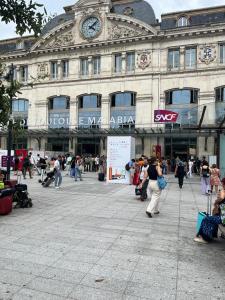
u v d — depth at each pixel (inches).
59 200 509.0
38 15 206.4
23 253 242.1
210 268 221.5
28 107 1672.0
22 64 1688.0
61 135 1551.4
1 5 197.9
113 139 810.2
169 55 1409.9
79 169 903.1
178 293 181.8
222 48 1328.7
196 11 1398.9
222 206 277.1
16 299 169.0
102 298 173.0
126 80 1459.2
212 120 704.4
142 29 1424.7
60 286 186.4
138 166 619.5
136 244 273.3
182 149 1370.6
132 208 448.1
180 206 480.4
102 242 276.4
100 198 542.6
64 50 1576.0
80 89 1546.5
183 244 276.7
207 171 642.2
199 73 1347.2
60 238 284.8
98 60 1535.4
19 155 1048.2
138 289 185.6
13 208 426.0
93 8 1514.5
